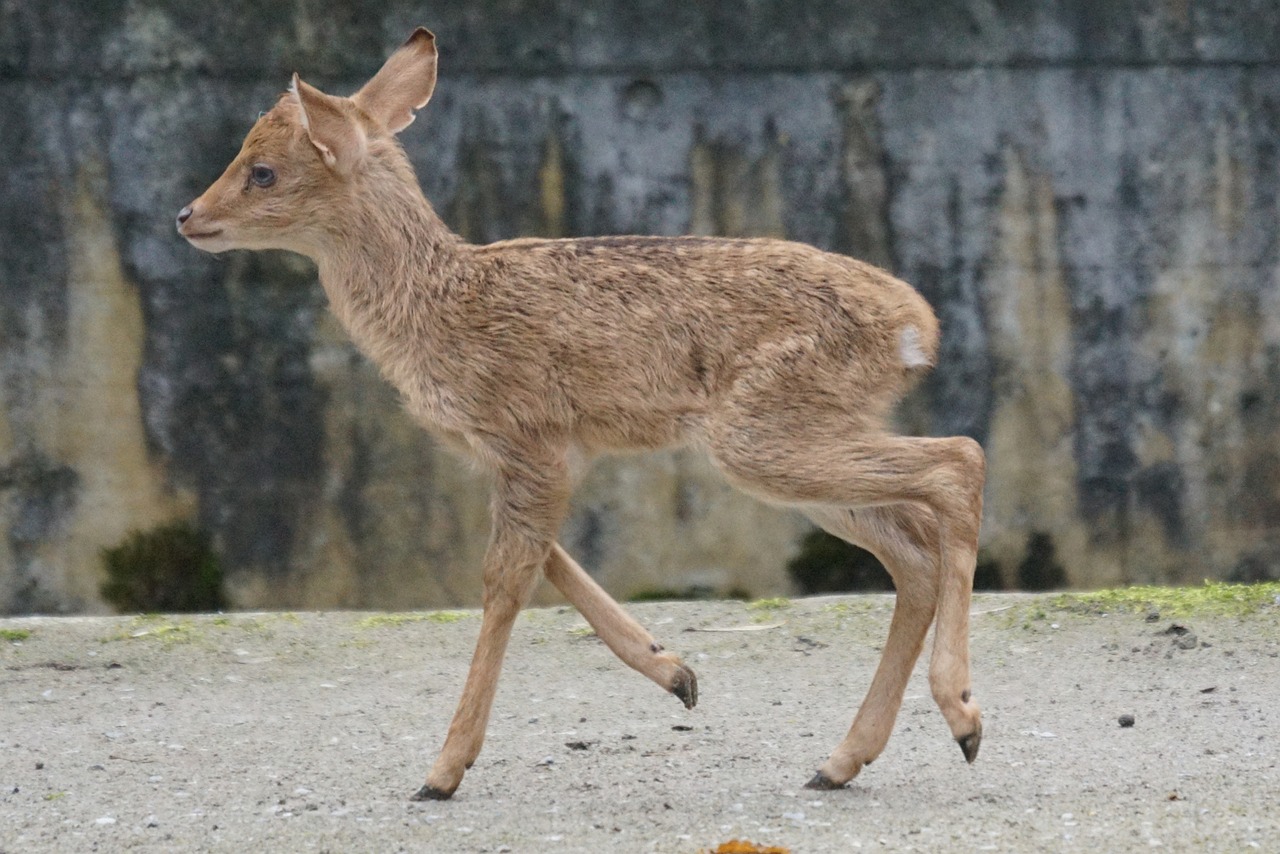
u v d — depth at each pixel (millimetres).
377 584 19953
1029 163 19891
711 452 11016
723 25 19547
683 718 13422
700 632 16062
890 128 19766
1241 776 11055
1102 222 20000
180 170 19500
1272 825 9859
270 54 19406
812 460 10797
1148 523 20359
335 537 19891
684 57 19562
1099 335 20125
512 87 19516
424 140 19500
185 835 10328
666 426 11180
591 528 19812
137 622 16516
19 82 19297
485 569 11297
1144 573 20422
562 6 19453
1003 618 15781
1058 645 15039
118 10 19266
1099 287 20078
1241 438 20391
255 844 10055
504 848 9758
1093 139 19922
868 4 19594
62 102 19344
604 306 11195
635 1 19484
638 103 19609
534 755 12289
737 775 11586
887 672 11289
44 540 19859
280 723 13477
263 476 19812
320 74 19500
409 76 12562
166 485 19812
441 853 9719
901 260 19922
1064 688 13883
